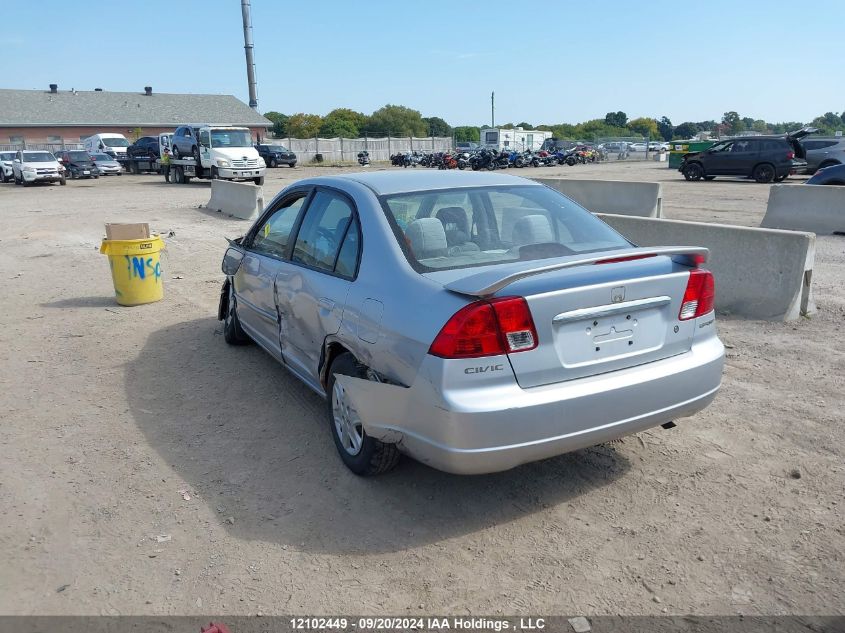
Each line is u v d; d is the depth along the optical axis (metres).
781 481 3.96
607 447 4.41
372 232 3.99
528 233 4.13
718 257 7.49
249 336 6.19
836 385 5.34
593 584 3.12
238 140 29.97
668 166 43.22
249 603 3.05
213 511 3.79
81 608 3.04
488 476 4.09
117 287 8.39
